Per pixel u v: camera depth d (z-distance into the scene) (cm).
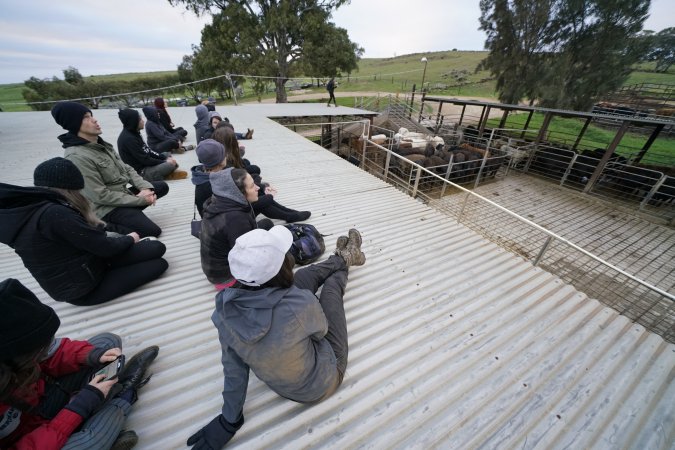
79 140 275
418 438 159
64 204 192
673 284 535
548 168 1028
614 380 199
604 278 548
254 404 170
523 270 303
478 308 251
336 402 173
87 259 207
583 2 1577
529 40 1817
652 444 165
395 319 234
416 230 374
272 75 2469
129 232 310
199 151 264
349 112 1286
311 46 2397
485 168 990
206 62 2427
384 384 185
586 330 237
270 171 568
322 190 491
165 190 385
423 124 1705
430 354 207
